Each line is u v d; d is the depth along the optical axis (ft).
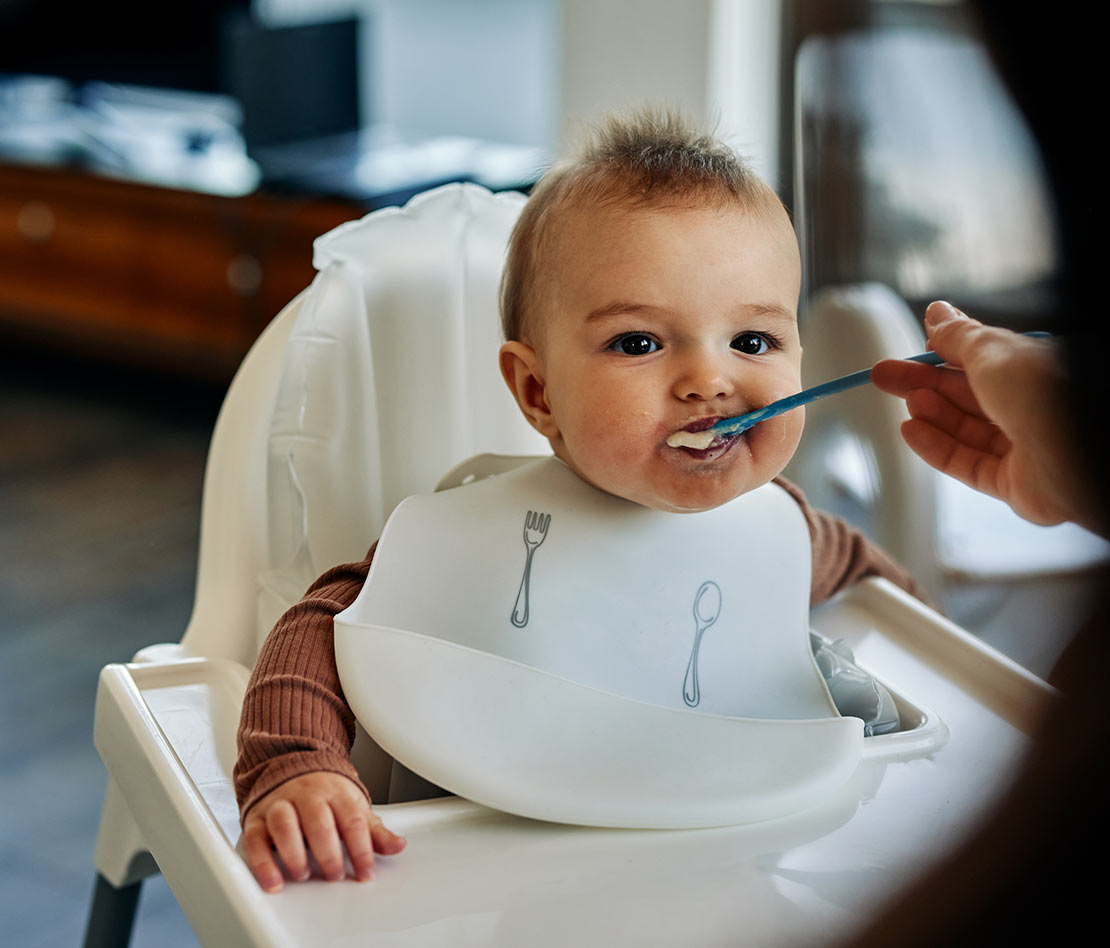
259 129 8.46
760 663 2.03
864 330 4.01
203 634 2.43
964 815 1.67
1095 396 0.61
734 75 5.83
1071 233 0.58
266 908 1.44
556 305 1.94
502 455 2.28
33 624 6.06
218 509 2.47
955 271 4.17
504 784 1.61
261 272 8.25
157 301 8.85
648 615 1.97
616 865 1.56
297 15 9.12
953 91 4.28
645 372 1.84
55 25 9.71
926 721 1.98
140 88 9.66
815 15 4.90
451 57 9.83
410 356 2.44
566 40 6.48
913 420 1.82
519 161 8.29
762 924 1.43
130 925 2.77
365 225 2.39
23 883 4.20
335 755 1.66
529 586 1.94
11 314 9.55
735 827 1.64
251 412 2.45
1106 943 0.67
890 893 1.47
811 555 2.21
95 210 8.86
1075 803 0.69
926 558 3.84
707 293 1.84
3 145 9.35
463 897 1.48
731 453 1.85
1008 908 0.71
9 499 7.50
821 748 1.72
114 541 7.01
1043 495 0.88
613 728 1.67
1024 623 3.55
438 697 1.63
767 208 1.95
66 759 4.95
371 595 1.87
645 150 1.96
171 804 1.68
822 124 4.77
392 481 2.47
